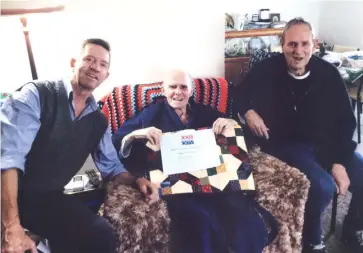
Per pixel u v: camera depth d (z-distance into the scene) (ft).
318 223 4.98
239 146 5.10
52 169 4.00
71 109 4.09
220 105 5.75
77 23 5.36
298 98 5.56
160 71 6.07
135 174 4.84
